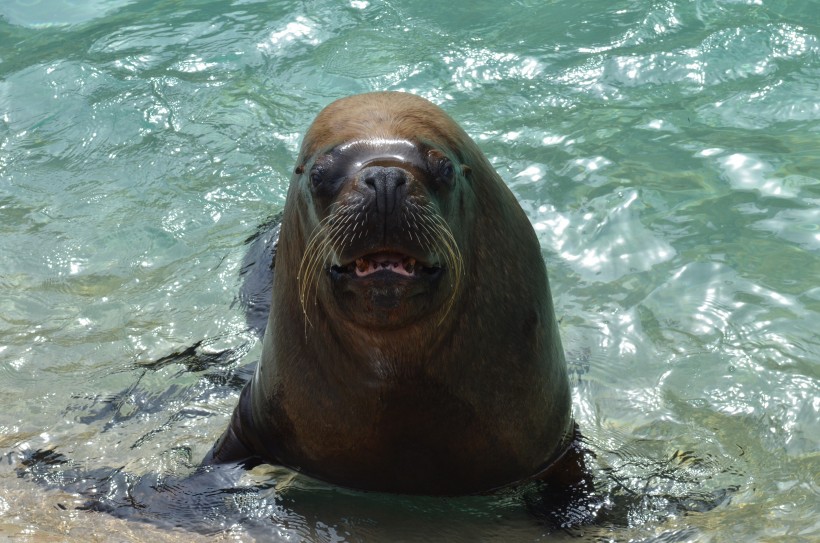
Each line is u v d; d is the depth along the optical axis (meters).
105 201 22.89
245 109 25.70
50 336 18.80
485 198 13.73
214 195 22.78
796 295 18.16
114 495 14.62
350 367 13.20
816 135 22.91
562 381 14.69
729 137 23.09
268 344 14.77
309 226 12.93
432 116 13.72
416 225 11.31
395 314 11.88
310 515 14.09
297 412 14.18
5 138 25.55
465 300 12.96
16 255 21.17
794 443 15.00
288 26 29.41
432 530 13.73
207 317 19.17
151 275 20.44
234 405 16.92
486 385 13.47
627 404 16.14
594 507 14.01
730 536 13.05
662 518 13.66
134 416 16.67
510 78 25.98
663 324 17.88
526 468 14.38
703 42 26.58
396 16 29.48
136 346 18.47
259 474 15.09
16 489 14.78
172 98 26.45
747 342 17.17
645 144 23.14
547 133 23.70
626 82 25.48
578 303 18.62
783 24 27.06
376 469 14.09
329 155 12.52
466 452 13.80
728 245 19.64
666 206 20.95
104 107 26.30
